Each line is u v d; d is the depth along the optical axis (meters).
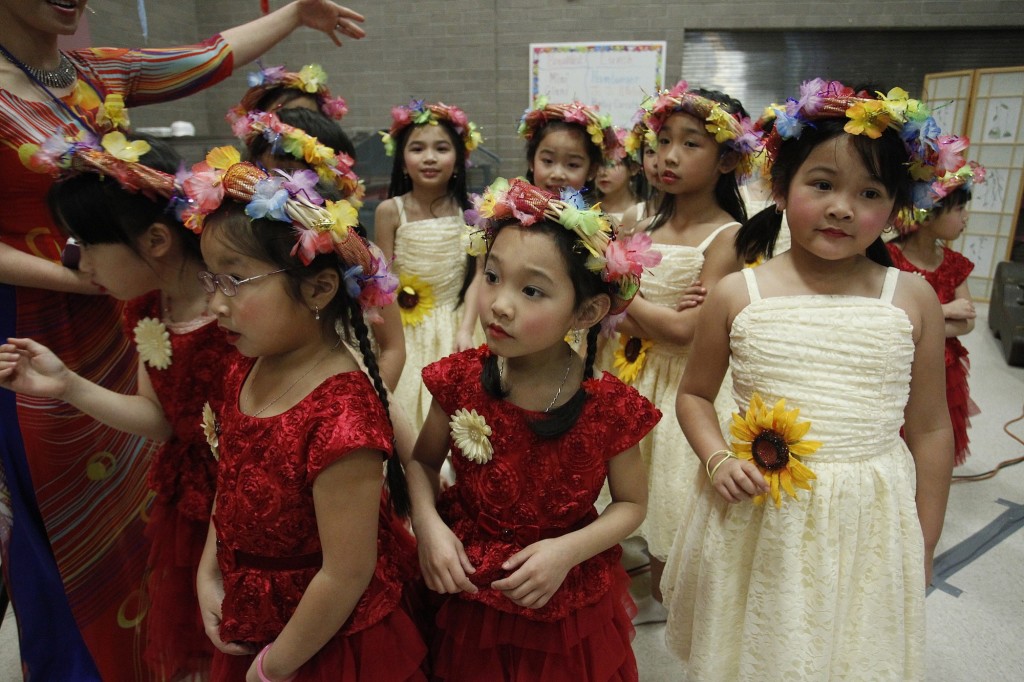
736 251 1.63
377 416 0.90
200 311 1.15
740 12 4.23
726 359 1.27
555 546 0.95
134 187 1.04
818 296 1.15
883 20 4.30
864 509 1.12
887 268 1.18
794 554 1.12
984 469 2.71
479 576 0.97
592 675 1.03
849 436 1.12
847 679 1.15
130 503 1.49
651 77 4.20
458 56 4.13
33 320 1.33
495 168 3.89
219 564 1.03
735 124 1.69
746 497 1.13
